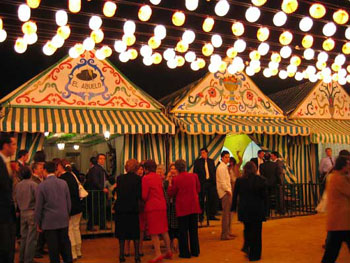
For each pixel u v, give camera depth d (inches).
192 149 508.7
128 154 480.1
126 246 333.7
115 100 484.1
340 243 233.9
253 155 634.8
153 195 289.9
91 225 395.5
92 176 400.8
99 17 326.3
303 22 343.0
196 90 523.5
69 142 682.2
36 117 426.0
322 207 255.6
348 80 449.7
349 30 364.5
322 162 554.3
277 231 397.1
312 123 587.5
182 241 298.5
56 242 249.8
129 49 403.2
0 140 188.9
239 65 426.3
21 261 285.4
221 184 360.5
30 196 279.0
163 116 495.5
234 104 542.9
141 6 319.0
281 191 488.4
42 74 457.7
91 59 480.7
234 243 346.0
